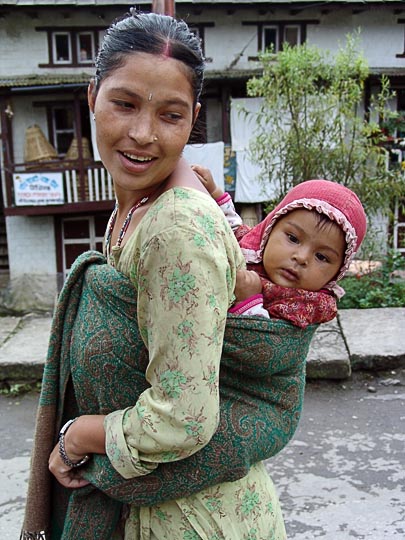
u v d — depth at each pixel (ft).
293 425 4.36
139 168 3.76
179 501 4.06
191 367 3.49
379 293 20.40
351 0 38.93
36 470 4.62
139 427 3.65
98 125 3.81
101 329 4.00
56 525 4.80
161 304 3.50
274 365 4.04
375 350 14.12
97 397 4.10
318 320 4.20
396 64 41.83
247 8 39.27
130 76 3.61
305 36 41.16
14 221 42.50
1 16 39.45
